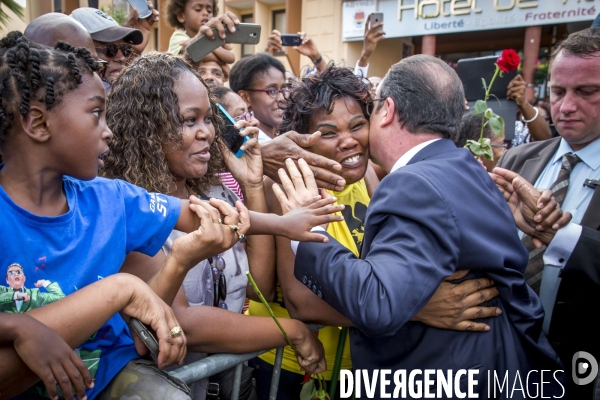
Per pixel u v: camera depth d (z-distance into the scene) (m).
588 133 1.99
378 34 3.87
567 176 2.06
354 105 1.71
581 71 1.92
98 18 2.53
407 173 1.40
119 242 1.14
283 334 1.43
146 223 1.19
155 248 1.22
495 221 1.45
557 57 2.03
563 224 1.77
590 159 2.01
